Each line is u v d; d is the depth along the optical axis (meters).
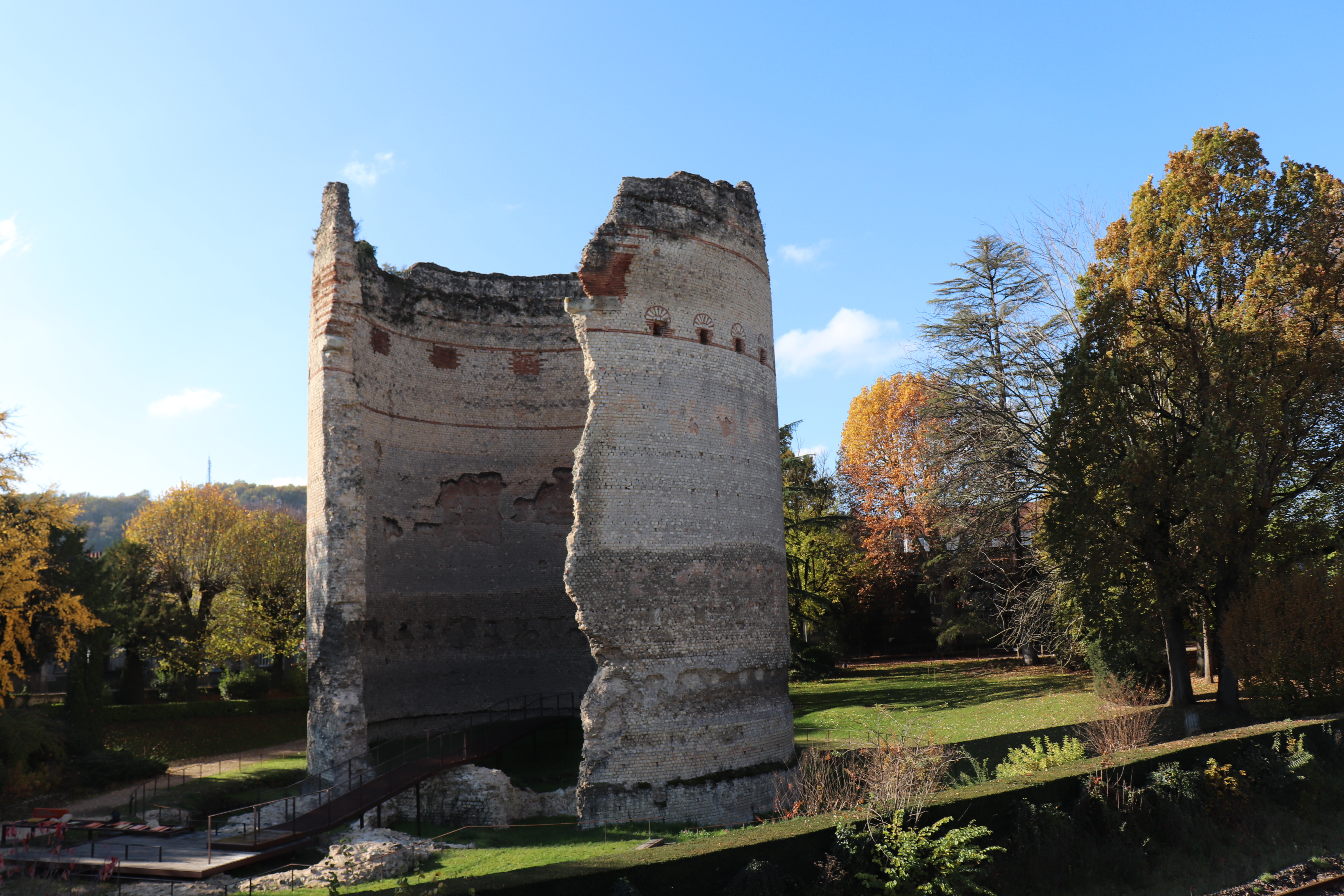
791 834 13.69
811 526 50.25
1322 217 28.23
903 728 27.78
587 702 19.84
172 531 48.50
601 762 19.61
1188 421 30.20
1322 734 20.03
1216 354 28.11
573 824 20.09
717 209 23.39
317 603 23.48
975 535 39.91
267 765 32.72
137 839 19.20
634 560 20.53
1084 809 15.95
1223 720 28.50
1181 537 29.81
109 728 36.00
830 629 52.91
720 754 20.66
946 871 13.00
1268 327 28.02
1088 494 29.34
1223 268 29.34
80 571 33.12
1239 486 27.31
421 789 21.27
